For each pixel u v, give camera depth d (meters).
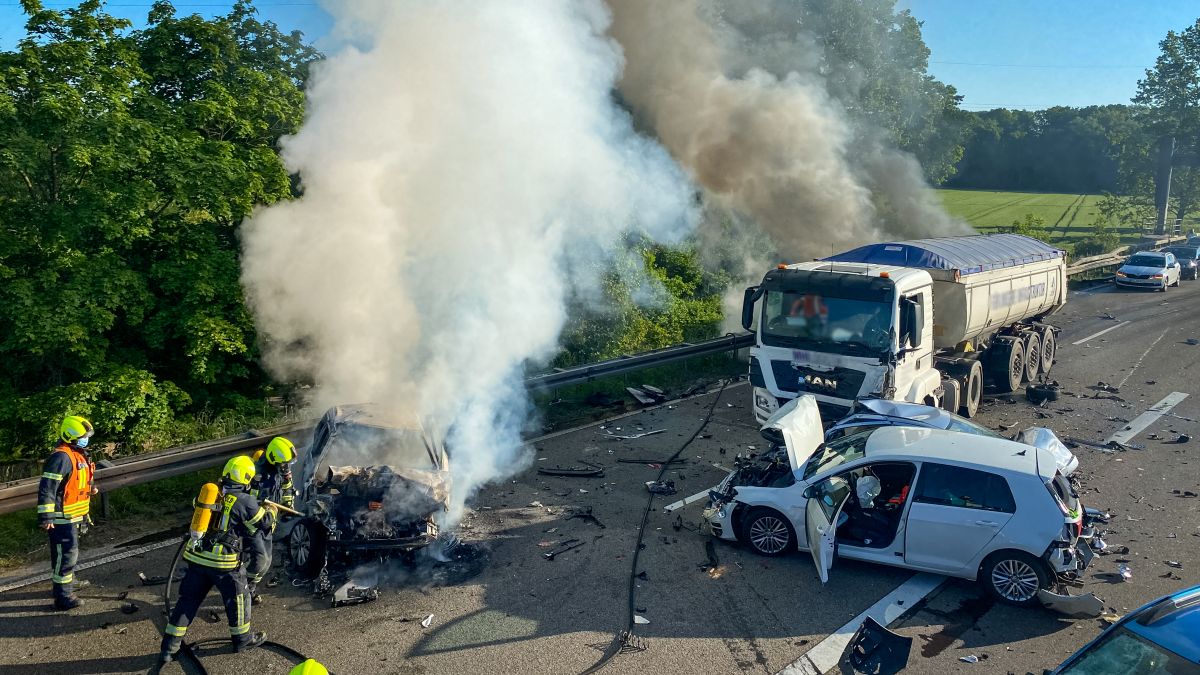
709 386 15.41
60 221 11.14
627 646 6.26
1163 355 18.30
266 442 9.93
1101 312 24.88
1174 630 4.15
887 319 10.14
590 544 8.22
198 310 12.05
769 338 11.04
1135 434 12.30
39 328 10.62
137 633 6.39
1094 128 88.62
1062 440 11.98
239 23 15.95
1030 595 6.93
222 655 6.09
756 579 7.47
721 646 6.30
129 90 12.35
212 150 12.46
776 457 8.66
